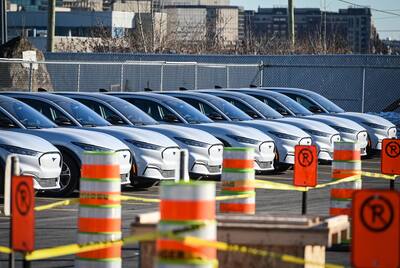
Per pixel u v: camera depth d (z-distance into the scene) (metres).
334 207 22.28
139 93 39.53
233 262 14.45
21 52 54.09
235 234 14.41
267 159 37.97
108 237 16.16
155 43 95.06
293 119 43.53
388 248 12.34
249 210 19.98
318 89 63.44
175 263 11.41
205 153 34.94
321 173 40.81
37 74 52.88
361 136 45.19
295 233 14.29
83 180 16.33
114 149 31.36
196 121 38.78
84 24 143.75
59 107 34.47
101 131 33.06
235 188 19.97
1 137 29.59
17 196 14.77
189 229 11.65
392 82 62.78
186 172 20.58
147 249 14.47
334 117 45.97
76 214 27.41
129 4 171.00
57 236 23.48
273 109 44.50
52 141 31.20
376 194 12.38
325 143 42.22
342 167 22.36
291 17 83.94
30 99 34.59
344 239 15.48
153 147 32.88
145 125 36.22
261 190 34.56
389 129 47.34
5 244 21.98
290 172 40.88
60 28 144.00
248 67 63.16
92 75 62.72
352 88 62.94
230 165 20.02
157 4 170.25
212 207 11.92
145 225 14.45
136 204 29.84
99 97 36.94
